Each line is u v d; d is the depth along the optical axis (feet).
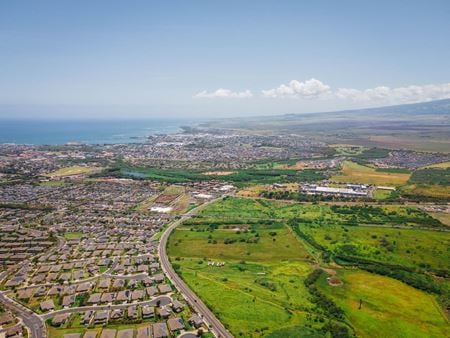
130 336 608.60
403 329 646.74
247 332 622.54
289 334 619.67
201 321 648.38
